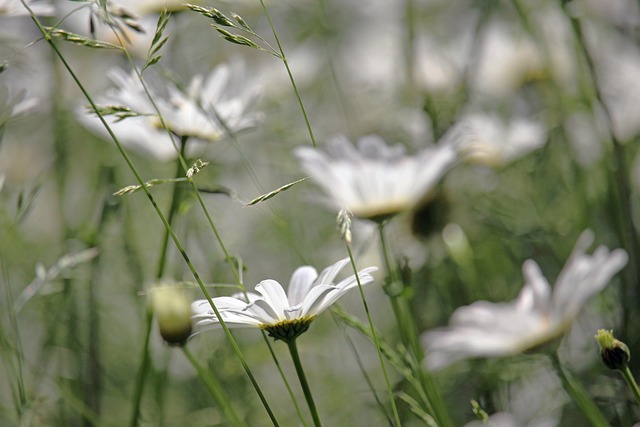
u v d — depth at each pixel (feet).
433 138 3.43
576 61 3.43
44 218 3.44
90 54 3.50
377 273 3.36
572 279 2.80
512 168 3.57
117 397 3.28
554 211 3.46
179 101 2.90
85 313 3.33
